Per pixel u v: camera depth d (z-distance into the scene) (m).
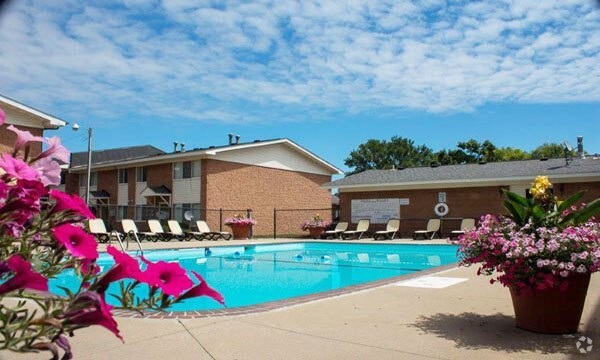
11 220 1.40
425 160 70.88
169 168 26.66
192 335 4.29
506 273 4.31
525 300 4.37
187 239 21.91
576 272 4.14
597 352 3.70
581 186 18.28
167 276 1.36
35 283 1.08
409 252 16.81
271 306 5.57
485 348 3.85
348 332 4.38
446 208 21.23
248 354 3.73
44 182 1.60
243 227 22.23
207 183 24.56
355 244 18.45
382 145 71.38
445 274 8.43
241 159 26.28
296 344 4.00
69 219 1.52
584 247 4.14
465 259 4.73
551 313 4.25
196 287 1.37
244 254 16.64
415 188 22.11
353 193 23.98
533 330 4.35
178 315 5.10
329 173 31.92
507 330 4.44
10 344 1.17
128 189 29.09
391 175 24.34
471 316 5.04
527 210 4.61
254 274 11.71
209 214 24.47
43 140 1.60
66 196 1.48
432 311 5.30
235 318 4.98
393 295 6.33
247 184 26.48
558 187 18.72
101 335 4.27
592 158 20.62
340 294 6.40
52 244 1.54
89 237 1.39
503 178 19.47
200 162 25.08
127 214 28.94
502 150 49.34
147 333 4.36
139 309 1.35
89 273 1.49
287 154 28.98
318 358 3.62
